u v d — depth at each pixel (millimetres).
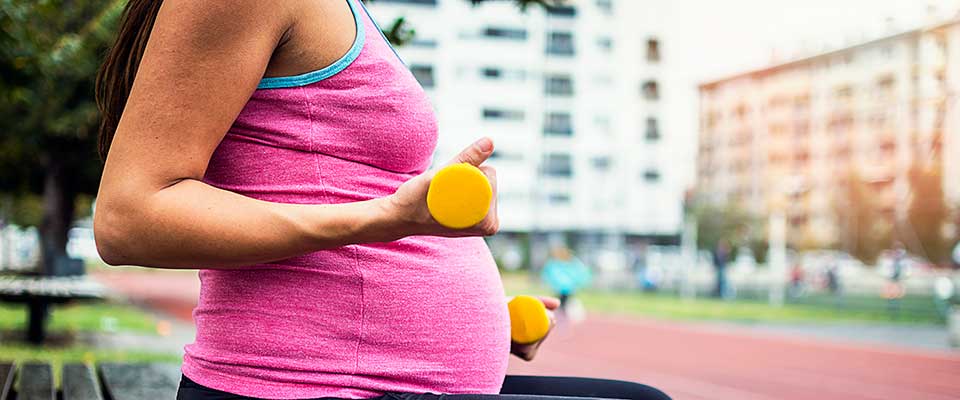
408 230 1178
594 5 79500
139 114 1189
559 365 12789
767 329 20672
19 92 7570
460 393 1392
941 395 10375
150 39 1221
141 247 1172
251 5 1217
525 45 76312
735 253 57500
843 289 32594
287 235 1177
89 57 6934
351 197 1327
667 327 21078
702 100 94000
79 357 9195
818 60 81375
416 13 72938
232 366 1327
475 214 1135
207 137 1210
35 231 52438
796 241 67375
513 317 1678
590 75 79562
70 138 14250
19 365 4625
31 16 6418
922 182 50219
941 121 49438
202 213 1166
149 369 4523
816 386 10969
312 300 1324
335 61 1313
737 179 89812
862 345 16844
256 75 1243
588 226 79250
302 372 1316
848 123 77938
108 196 1181
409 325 1370
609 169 80250
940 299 23734
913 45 68750
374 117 1331
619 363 13258
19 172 20031
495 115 75875
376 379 1345
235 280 1333
